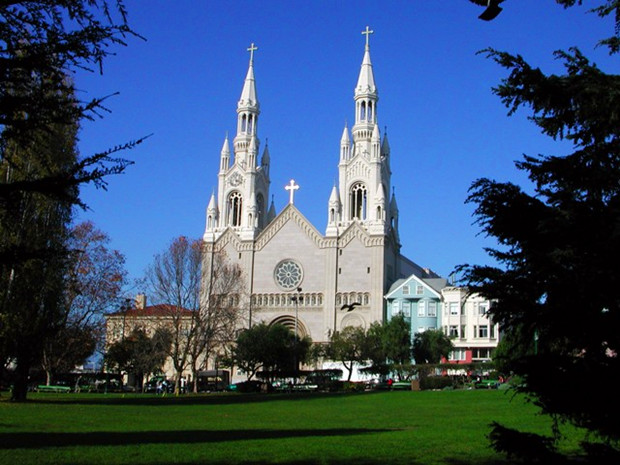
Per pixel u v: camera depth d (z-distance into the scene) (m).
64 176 13.86
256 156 151.12
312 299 136.25
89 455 21.88
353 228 136.75
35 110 13.88
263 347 110.06
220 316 96.56
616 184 15.38
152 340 94.31
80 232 70.44
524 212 15.73
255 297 139.00
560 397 14.22
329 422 37.34
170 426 34.38
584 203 15.02
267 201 154.75
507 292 15.32
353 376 128.50
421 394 67.69
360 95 147.00
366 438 27.69
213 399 70.00
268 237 141.00
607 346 14.38
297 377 110.12
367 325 131.75
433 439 27.31
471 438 27.61
